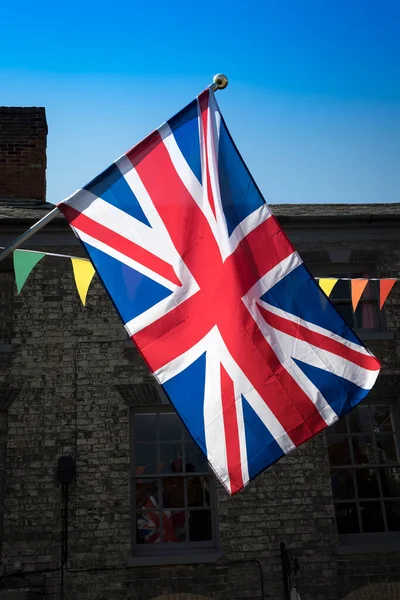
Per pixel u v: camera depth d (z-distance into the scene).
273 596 9.39
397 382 10.55
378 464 10.36
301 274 5.94
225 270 5.88
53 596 9.25
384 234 11.44
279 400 5.62
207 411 5.50
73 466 9.80
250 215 6.05
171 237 5.87
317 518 9.80
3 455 9.99
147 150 6.04
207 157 6.12
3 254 5.41
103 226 5.74
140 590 9.33
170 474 10.15
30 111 13.98
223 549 9.58
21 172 13.57
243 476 5.38
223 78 6.29
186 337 5.66
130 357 10.44
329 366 5.74
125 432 10.09
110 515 9.66
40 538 9.50
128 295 5.64
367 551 9.65
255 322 5.79
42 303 10.68
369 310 11.23
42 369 10.33
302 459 10.08
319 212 11.74
